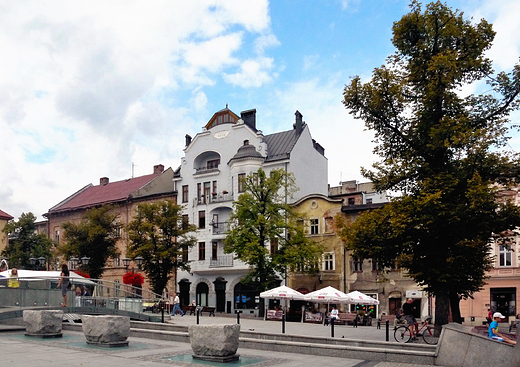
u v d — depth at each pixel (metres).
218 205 49.50
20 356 13.04
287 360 14.06
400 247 21.62
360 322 32.59
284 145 49.44
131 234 44.00
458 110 22.19
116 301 26.44
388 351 14.23
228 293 47.78
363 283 40.75
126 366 11.91
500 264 38.22
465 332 13.54
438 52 22.61
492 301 38.03
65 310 23.64
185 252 45.12
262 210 38.91
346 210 42.34
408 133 23.34
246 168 48.06
